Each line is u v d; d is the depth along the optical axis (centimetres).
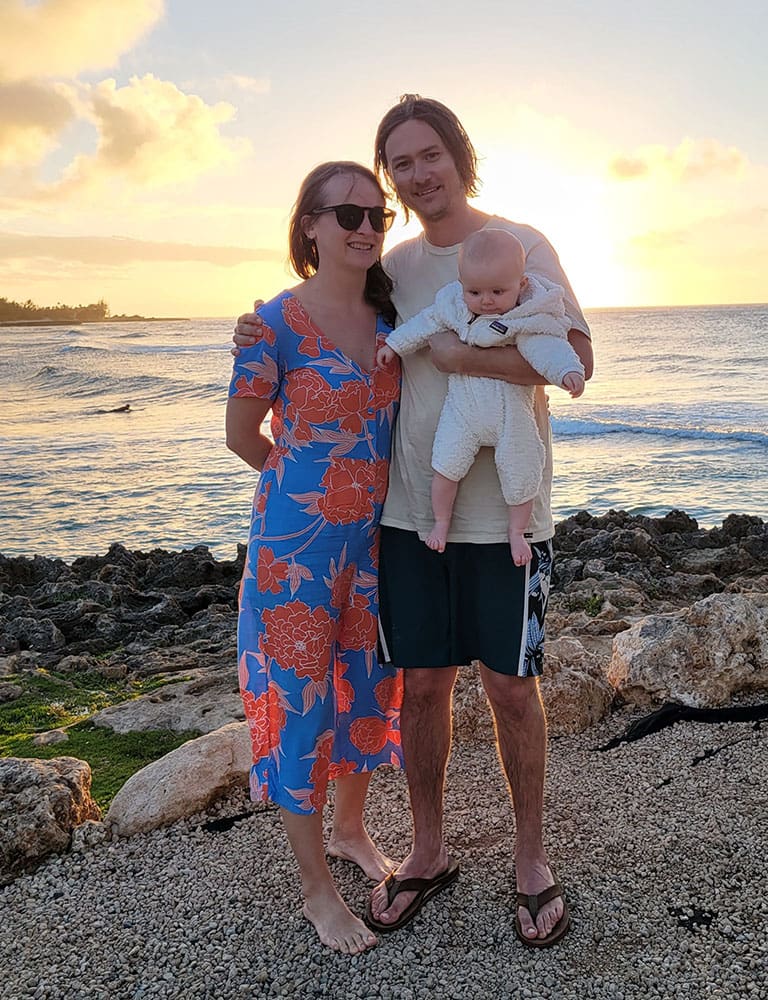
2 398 4259
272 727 301
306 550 292
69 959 292
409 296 303
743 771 386
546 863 308
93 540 1536
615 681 468
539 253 293
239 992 275
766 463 2023
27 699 606
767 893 307
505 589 292
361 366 294
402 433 300
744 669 445
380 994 272
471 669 452
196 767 380
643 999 264
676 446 2286
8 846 338
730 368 4362
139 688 632
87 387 4497
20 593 1105
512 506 286
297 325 289
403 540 302
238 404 290
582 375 269
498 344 277
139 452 2400
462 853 342
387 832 362
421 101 289
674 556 1133
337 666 315
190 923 306
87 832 356
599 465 2081
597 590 853
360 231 283
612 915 300
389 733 332
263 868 336
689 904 304
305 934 299
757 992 264
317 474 291
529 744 301
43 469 2169
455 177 290
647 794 373
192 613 1004
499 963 282
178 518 1662
